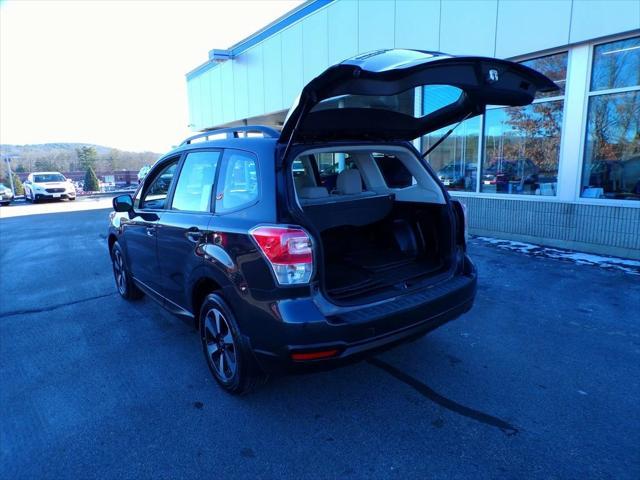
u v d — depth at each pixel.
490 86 2.71
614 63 6.30
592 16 6.21
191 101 19.83
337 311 2.57
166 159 4.07
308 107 2.40
